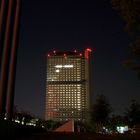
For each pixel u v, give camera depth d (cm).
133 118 8881
